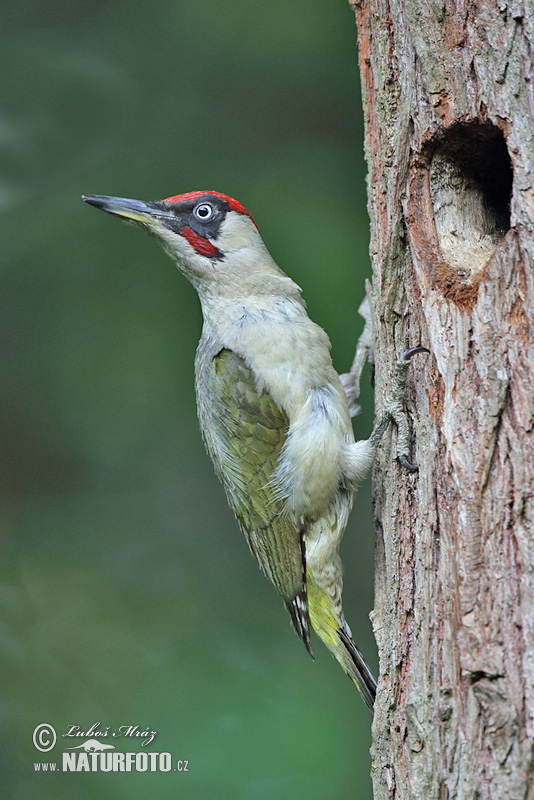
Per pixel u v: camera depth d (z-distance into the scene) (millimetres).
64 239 12836
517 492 5762
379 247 7172
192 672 11898
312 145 12961
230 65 13141
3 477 13477
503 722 5578
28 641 12531
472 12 6266
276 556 8477
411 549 6637
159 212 8742
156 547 13375
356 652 8242
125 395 13125
